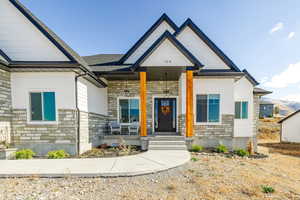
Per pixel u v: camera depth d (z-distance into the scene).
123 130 10.76
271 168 6.10
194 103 8.98
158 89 10.91
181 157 5.95
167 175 4.45
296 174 5.67
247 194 3.57
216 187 3.82
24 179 4.10
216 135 8.94
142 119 7.87
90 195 3.35
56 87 7.12
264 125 25.44
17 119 7.07
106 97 10.75
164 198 3.27
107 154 6.96
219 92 8.99
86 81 8.10
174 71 8.59
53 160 5.61
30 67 6.77
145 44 10.21
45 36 7.11
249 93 10.08
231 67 9.07
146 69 7.93
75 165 4.97
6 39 7.12
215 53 9.19
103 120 10.20
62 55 7.17
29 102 7.11
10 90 7.02
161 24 10.29
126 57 10.17
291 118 17.30
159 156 6.10
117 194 3.40
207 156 6.93
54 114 7.12
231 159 6.75
